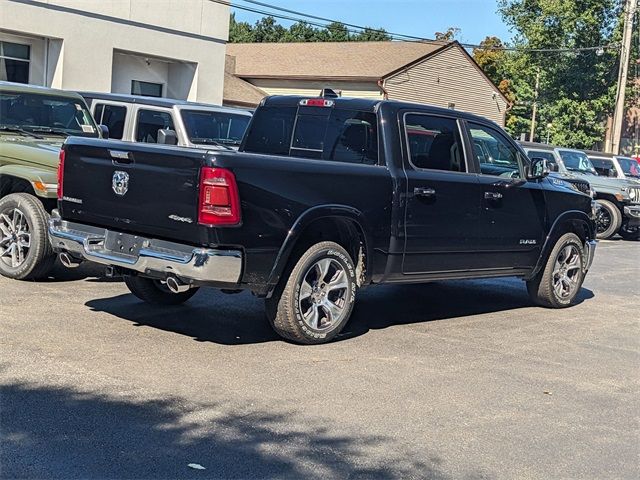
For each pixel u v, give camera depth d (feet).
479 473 14.23
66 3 69.77
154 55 78.38
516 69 142.82
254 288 20.15
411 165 23.81
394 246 23.18
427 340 23.73
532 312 29.60
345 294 22.21
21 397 16.01
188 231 19.39
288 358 20.30
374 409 17.04
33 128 31.22
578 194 30.32
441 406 17.63
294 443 14.83
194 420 15.55
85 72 72.38
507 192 26.66
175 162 19.58
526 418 17.37
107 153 21.09
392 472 13.91
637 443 16.39
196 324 23.11
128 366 18.48
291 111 26.32
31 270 26.45
